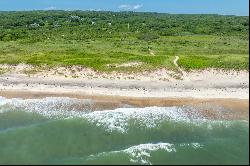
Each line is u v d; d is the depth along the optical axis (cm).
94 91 6894
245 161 4219
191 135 4894
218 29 15175
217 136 4862
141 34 13588
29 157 4316
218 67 7894
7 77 7681
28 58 8738
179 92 6862
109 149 4506
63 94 6744
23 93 6812
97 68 7856
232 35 14038
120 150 4459
